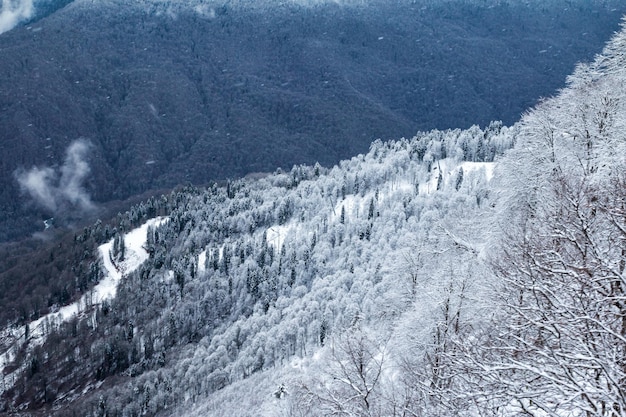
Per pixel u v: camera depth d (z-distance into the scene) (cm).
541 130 3988
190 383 13812
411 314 3116
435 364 2148
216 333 16762
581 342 1152
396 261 4488
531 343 1283
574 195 1564
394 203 17588
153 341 17825
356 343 2241
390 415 1919
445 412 1427
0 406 17788
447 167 19500
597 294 1254
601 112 3584
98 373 17612
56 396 17625
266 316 15050
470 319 2455
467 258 3381
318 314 11906
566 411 1222
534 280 1325
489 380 1215
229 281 18075
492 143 19662
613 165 2322
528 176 3816
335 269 15850
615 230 1323
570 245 1443
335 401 2095
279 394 5500
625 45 3956
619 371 1070
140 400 14375
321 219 19638
